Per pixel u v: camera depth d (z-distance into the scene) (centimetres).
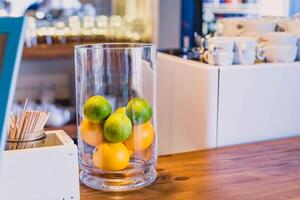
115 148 98
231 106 129
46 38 335
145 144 101
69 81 358
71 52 331
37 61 352
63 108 333
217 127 128
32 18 331
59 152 87
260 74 131
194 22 333
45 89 355
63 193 89
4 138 72
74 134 140
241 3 299
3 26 72
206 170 109
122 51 102
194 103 132
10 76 71
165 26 352
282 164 113
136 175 101
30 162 86
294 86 137
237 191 96
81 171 103
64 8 341
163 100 150
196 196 94
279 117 136
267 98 133
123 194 96
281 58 139
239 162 115
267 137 136
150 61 104
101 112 97
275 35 139
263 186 99
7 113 72
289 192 96
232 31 157
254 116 133
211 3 323
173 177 104
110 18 356
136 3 355
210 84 126
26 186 86
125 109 100
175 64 141
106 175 100
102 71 102
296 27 151
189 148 136
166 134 150
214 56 130
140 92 104
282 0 248
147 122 102
